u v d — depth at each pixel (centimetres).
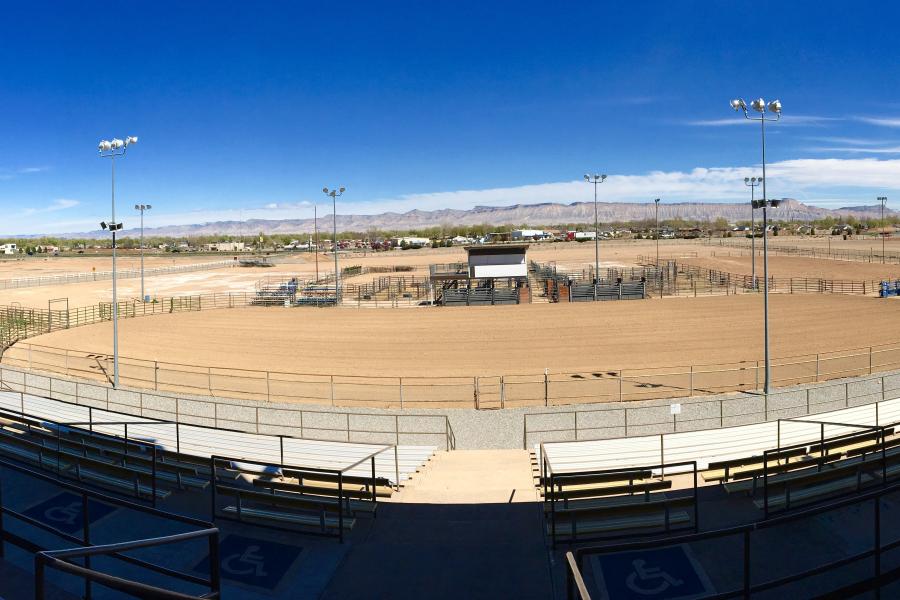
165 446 1509
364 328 4194
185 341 3828
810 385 2470
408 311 4875
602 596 793
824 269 7675
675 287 5756
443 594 816
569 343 3575
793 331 3756
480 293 5184
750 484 1098
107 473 1201
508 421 2120
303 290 6106
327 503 966
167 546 942
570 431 1980
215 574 557
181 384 2747
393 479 1266
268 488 1162
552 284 5591
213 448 1495
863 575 820
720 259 9375
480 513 1074
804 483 1023
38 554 472
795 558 874
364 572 873
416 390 2631
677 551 899
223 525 1020
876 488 1102
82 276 8338
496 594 814
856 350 3178
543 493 1047
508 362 3150
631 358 3166
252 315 4838
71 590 796
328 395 2564
